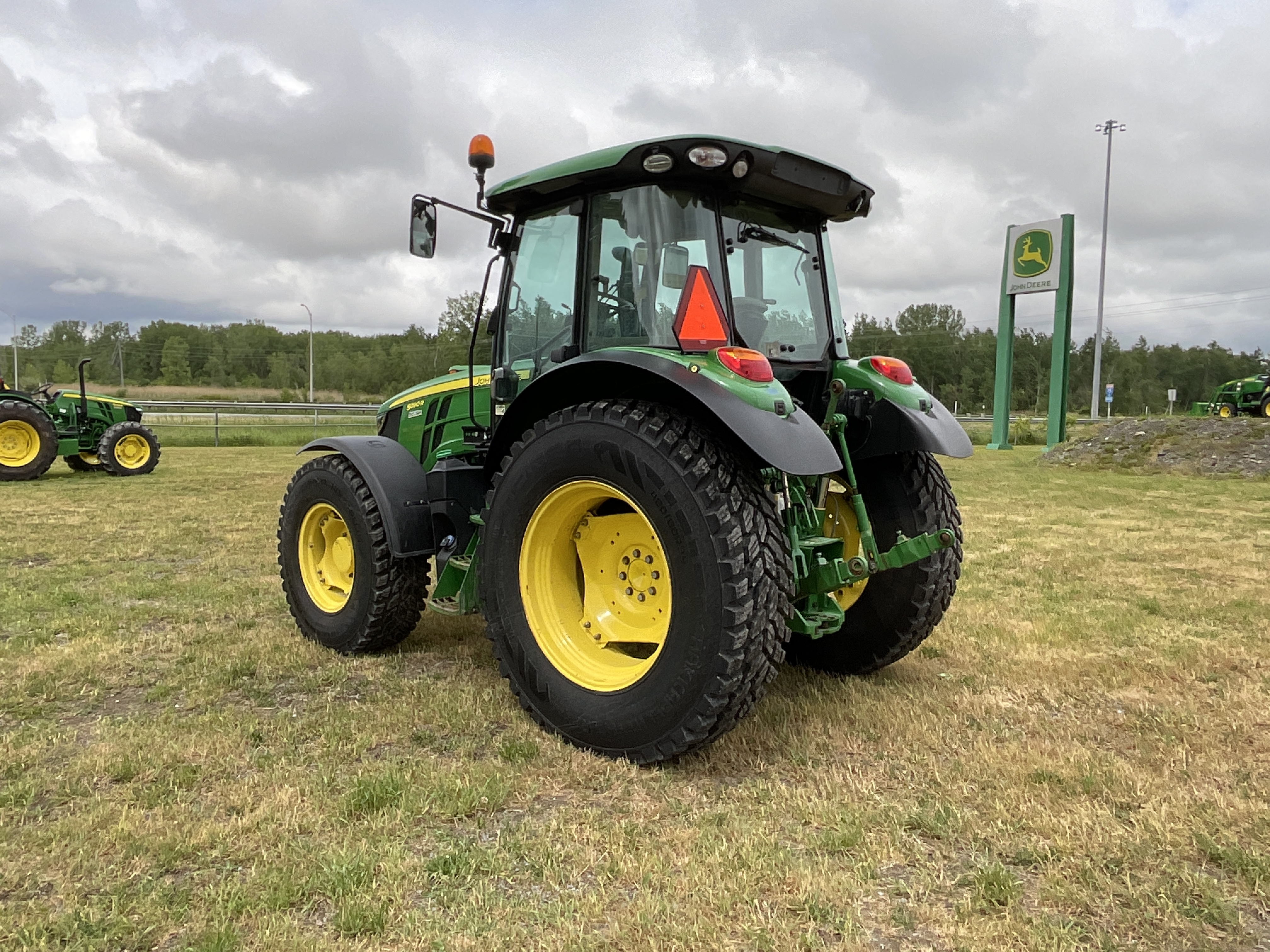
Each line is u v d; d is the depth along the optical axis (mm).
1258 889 1891
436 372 4512
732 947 1676
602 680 2713
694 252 2854
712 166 2699
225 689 3256
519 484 2869
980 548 6797
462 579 3473
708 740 2502
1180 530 7738
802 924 1762
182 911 1774
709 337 2555
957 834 2146
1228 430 14070
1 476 11203
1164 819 2193
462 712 2992
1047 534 7531
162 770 2475
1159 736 2812
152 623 4258
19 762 2520
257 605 4645
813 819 2229
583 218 3105
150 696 3162
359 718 2934
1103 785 2408
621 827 2154
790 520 2752
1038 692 3305
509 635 2896
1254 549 6742
